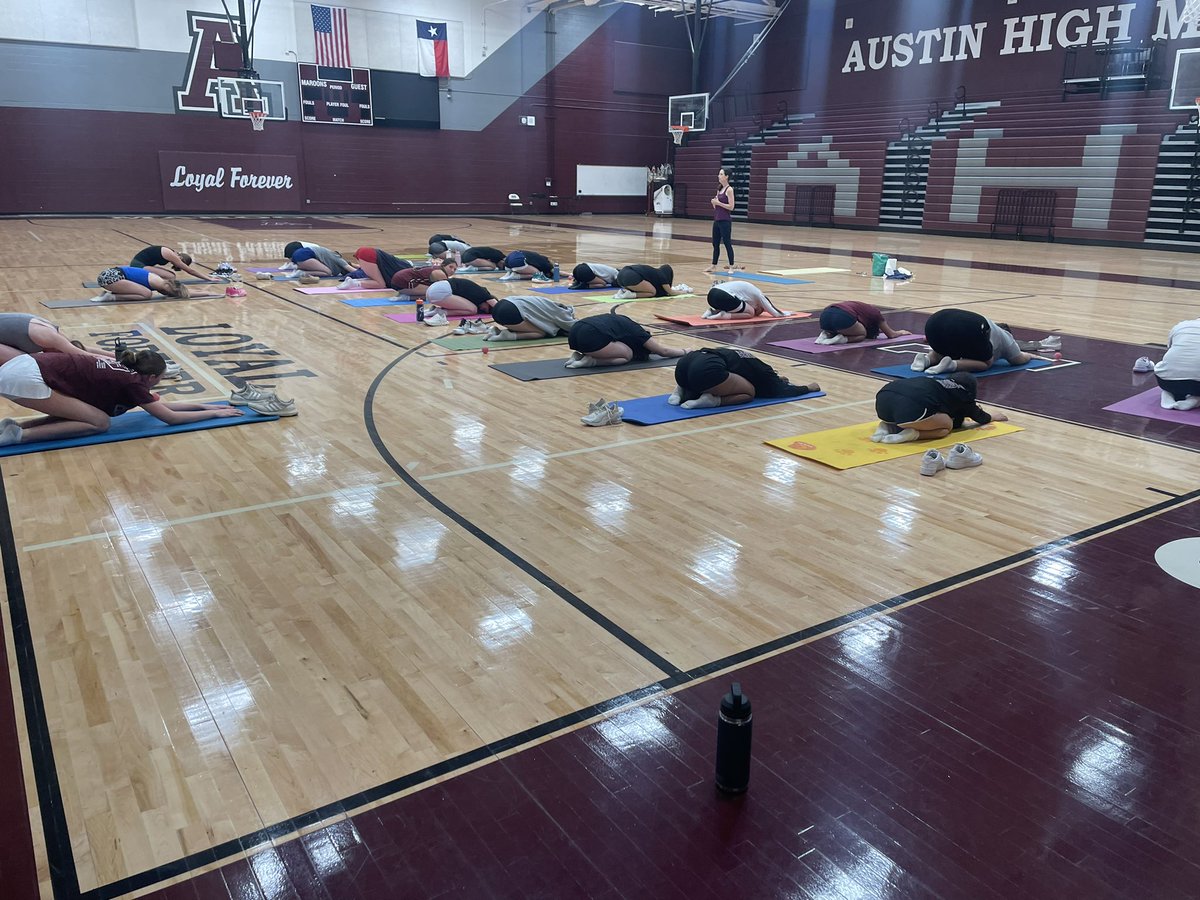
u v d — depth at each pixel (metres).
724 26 29.17
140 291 10.04
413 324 8.91
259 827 2.12
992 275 13.47
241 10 22.06
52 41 21.14
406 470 4.64
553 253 16.20
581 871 1.99
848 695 2.68
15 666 2.81
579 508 4.14
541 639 2.98
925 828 2.13
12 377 4.83
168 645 2.93
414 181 26.61
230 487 4.36
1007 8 21.91
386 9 24.84
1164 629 3.09
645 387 6.47
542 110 28.08
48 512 4.03
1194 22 18.58
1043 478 4.60
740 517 4.05
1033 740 2.47
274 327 8.65
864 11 25.11
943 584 3.41
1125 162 18.52
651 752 2.41
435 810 2.18
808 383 6.61
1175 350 5.84
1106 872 2.00
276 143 24.36
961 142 21.48
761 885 1.95
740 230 23.12
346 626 3.06
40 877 1.96
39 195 21.83
